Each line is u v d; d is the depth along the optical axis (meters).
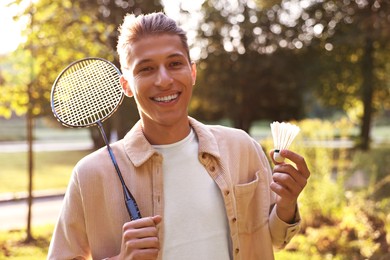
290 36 22.95
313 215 7.80
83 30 8.63
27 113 8.13
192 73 2.07
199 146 1.99
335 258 6.09
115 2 8.84
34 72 8.03
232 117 25.81
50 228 8.96
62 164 21.00
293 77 24.28
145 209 1.92
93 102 2.19
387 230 6.44
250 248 2.11
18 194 13.26
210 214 1.94
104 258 1.93
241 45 23.83
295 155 1.89
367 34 17.39
